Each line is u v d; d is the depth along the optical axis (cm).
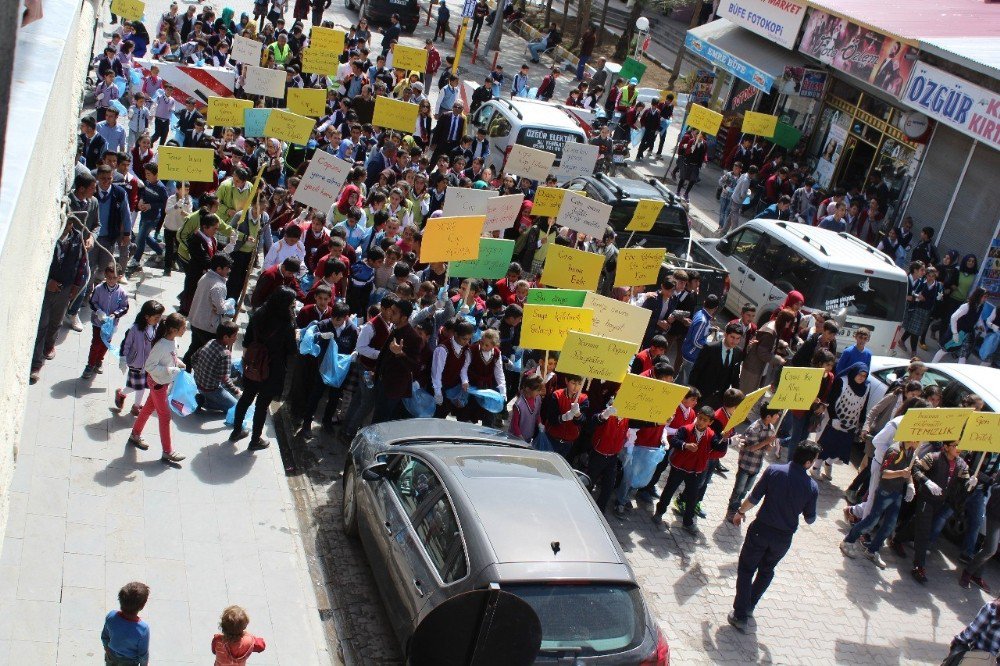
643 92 3238
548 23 4194
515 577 656
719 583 993
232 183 1208
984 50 1950
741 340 1274
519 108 2025
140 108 1703
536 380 988
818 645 934
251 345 930
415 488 782
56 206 688
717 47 2767
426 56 2216
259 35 2492
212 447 948
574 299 1102
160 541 790
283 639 726
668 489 1049
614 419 981
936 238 2100
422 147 2103
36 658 634
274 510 878
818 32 2412
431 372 1012
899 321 1549
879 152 2327
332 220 1360
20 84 465
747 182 2192
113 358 1034
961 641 856
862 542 1141
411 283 1062
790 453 1266
